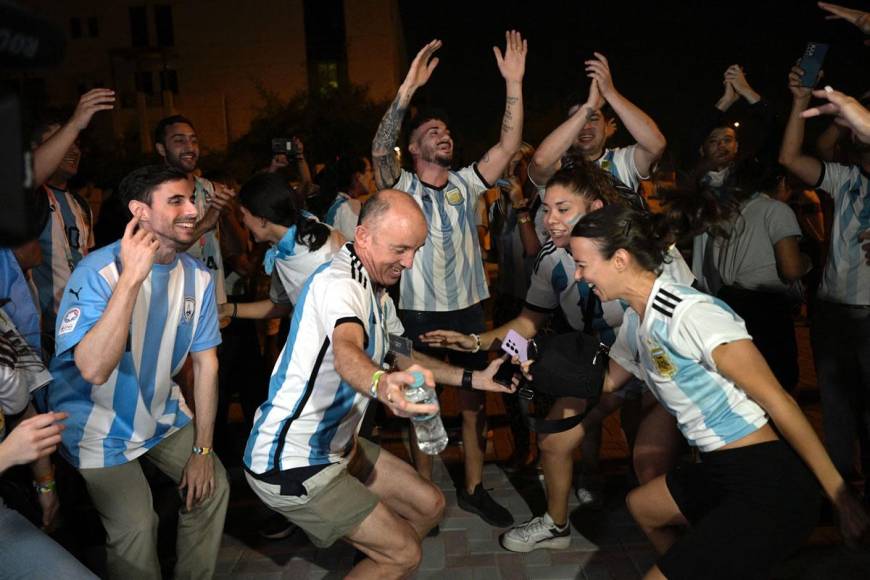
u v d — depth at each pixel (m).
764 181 3.88
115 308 2.36
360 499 2.61
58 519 3.82
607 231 2.39
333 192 5.17
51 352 3.70
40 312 3.72
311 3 37.72
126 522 2.74
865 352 3.54
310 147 27.06
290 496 2.57
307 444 2.58
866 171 3.56
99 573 3.42
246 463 2.66
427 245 3.94
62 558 2.15
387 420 5.39
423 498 2.93
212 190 4.78
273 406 2.59
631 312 2.86
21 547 2.16
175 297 2.80
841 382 3.66
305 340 2.51
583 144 4.12
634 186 4.05
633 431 3.98
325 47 37.97
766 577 2.28
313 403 2.54
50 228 3.78
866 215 3.52
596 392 2.93
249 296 5.55
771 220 3.68
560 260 3.53
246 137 29.22
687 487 2.53
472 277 4.07
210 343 2.97
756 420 2.32
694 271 4.04
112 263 2.62
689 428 2.41
